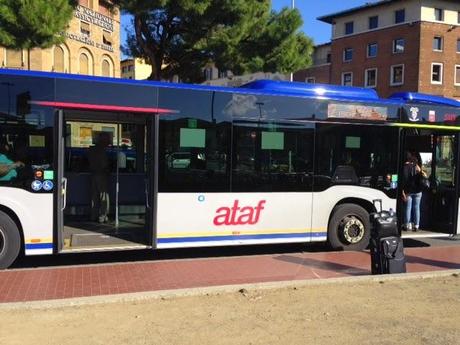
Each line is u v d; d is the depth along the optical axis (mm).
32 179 7863
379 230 7621
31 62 32844
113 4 15844
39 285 6934
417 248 10508
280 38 17094
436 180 11078
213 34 16625
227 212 8961
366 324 5375
